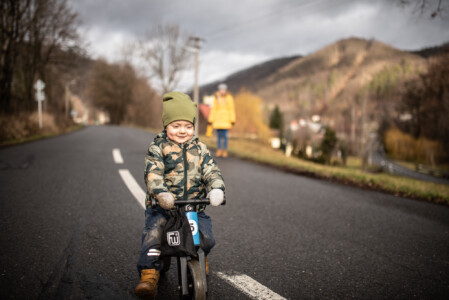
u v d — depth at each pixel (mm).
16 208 4590
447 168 52969
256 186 6902
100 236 3719
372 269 3264
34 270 2861
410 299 2736
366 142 46188
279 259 3383
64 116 36531
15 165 7977
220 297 2598
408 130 70938
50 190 5672
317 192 6613
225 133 11375
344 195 6461
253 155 11641
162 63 44875
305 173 8875
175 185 2467
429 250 3818
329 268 3236
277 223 4539
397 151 75625
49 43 25719
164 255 2217
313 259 3428
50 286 2617
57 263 3018
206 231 2439
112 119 87312
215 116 11133
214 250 3520
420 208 5680
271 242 3836
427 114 57469
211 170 2549
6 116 17672
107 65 81125
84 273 2854
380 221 4855
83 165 8391
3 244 3371
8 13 19359
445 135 54812
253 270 3100
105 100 81250
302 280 2959
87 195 5445
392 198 6379
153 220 2391
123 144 14891
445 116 53156
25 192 5461
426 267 3363
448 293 2859
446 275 3201
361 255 3598
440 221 4965
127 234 3820
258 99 63656
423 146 61906
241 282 2854
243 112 61500
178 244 2166
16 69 23406
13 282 2641
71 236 3678
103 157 10023
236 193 6191
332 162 41125
